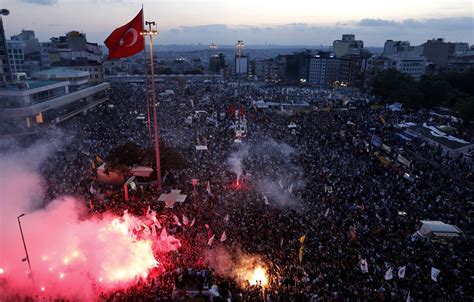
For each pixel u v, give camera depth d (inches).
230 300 976.3
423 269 1085.8
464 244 1258.0
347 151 2359.7
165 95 4724.4
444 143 2559.1
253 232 1273.4
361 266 1050.1
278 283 1024.9
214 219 1376.7
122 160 1769.2
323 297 944.9
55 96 3063.5
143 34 1517.0
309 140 2586.1
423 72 6934.1
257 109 3631.9
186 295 986.1
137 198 1600.6
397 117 3540.8
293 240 1214.9
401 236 1294.3
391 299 946.1
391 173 1939.0
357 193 1647.4
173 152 1913.1
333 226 1328.7
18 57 5718.5
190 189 1699.1
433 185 1807.3
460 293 981.2
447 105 4338.1
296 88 6953.7
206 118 3248.0
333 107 4030.5
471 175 1975.9
